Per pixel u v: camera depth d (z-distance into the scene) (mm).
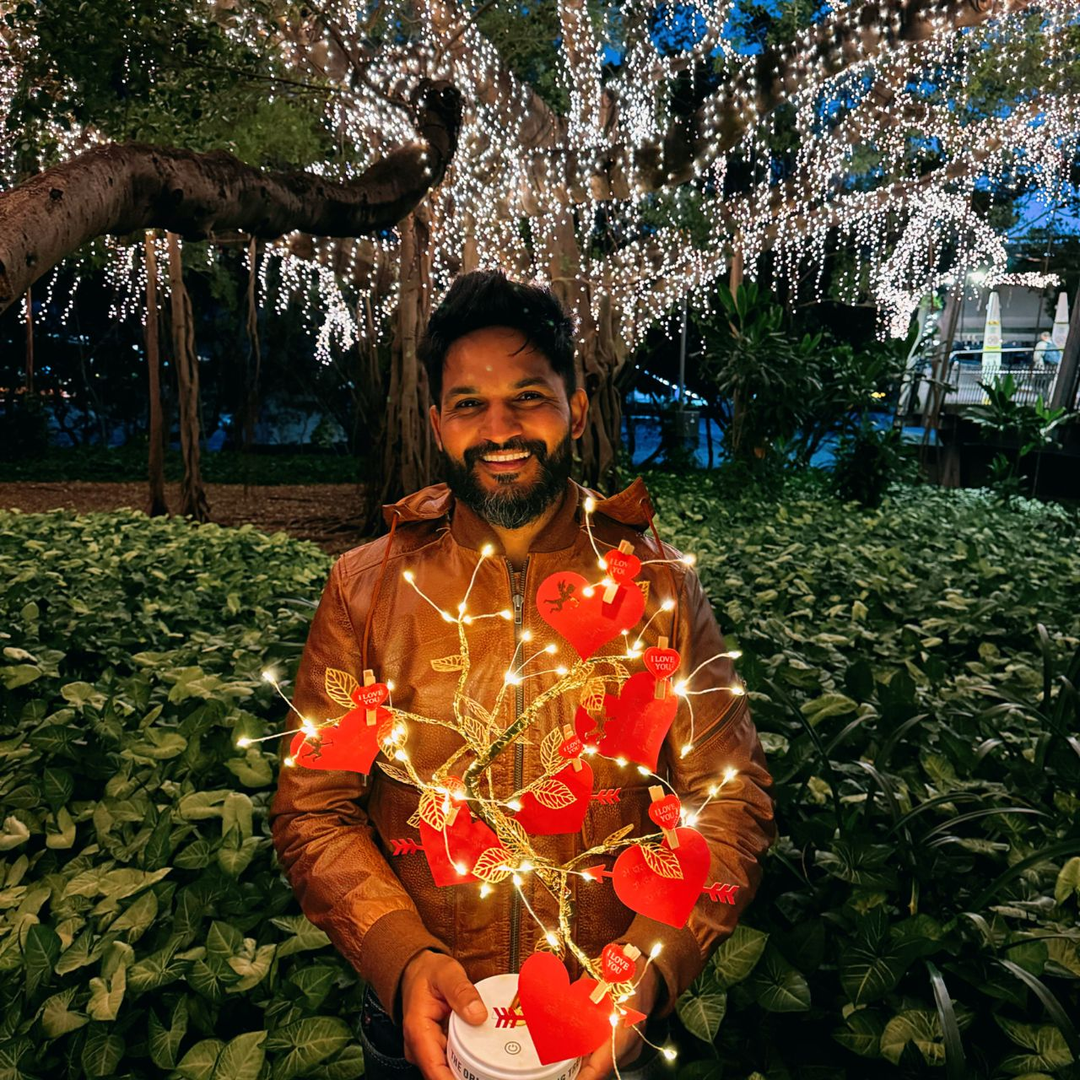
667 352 18625
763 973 1692
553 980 885
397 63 8055
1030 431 11844
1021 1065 1570
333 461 19797
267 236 3713
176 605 4340
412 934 1128
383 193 4480
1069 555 7031
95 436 25672
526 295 1190
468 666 1169
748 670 2613
